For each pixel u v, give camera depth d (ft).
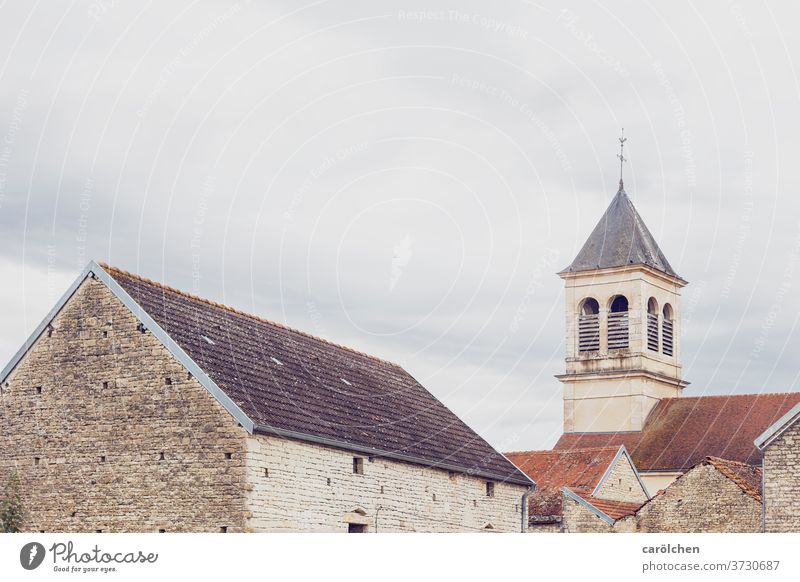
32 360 126.52
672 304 312.29
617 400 295.28
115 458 120.78
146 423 119.85
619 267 300.20
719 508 145.38
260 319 139.95
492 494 150.92
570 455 182.19
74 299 125.29
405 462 135.85
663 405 288.30
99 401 122.62
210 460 116.06
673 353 309.63
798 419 129.59
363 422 135.54
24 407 126.11
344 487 126.21
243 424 114.93
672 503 149.18
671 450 268.62
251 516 113.80
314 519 121.60
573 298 306.14
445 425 153.69
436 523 139.64
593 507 159.12
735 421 268.41
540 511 164.45
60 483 123.03
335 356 148.15
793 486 128.88
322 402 132.57
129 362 121.70
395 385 154.51
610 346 299.58
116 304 123.13
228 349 127.03
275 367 131.75
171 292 129.29
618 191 312.29
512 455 186.09
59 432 124.06
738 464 153.69
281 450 118.62
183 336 122.52
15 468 125.49
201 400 117.60
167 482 117.80
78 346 124.47
